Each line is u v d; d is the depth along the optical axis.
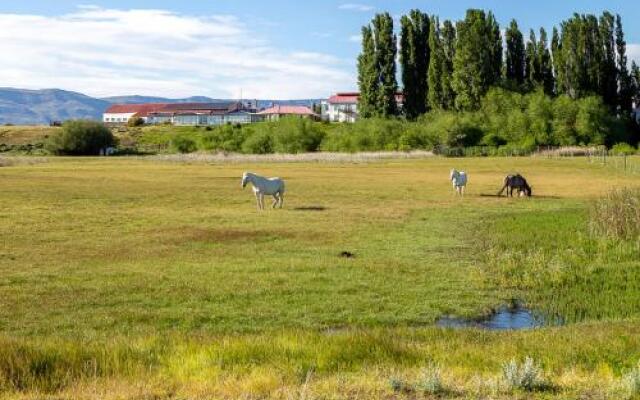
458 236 26.92
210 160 89.69
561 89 123.12
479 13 119.81
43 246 23.34
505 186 43.47
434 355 10.43
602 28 121.00
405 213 34.19
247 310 15.63
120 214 32.50
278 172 66.19
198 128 151.62
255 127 127.50
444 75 121.12
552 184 52.53
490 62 121.12
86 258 21.31
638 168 67.12
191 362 9.70
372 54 125.06
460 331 13.04
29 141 138.00
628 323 13.54
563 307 16.55
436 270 20.23
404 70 125.69
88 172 64.62
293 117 118.38
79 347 10.40
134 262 20.77
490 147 105.19
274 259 21.44
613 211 26.25
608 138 113.19
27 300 16.03
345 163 83.94
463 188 49.16
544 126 112.25
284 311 15.60
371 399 7.85
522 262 21.42
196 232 26.94
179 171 66.81
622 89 122.94
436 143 111.00
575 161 83.31
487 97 117.31
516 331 13.10
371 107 126.06
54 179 54.88
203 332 13.38
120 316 14.89
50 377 8.96
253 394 8.12
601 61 120.75
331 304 16.27
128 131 152.88
